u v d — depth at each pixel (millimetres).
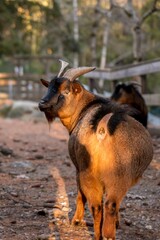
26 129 14750
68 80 5508
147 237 5703
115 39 30797
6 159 9781
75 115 5547
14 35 25688
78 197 5961
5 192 7371
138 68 12383
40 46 32188
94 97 5574
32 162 9578
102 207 5102
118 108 5262
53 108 5488
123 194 4832
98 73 14641
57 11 23531
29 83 25625
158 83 27891
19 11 22953
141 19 14734
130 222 6066
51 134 13562
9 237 5582
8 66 38250
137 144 4926
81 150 5031
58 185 7875
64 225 6023
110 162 4801
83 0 34438
